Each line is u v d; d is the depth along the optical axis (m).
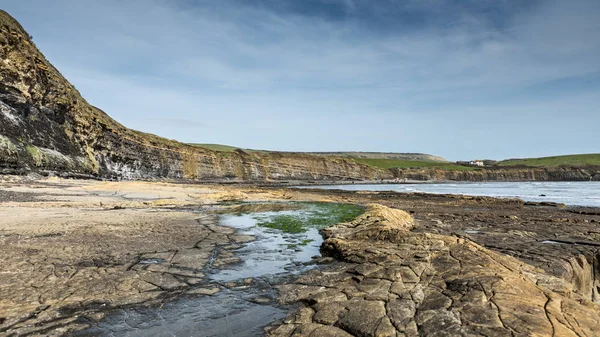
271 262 12.17
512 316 6.30
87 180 43.88
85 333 6.63
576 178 169.00
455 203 41.41
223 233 16.98
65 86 50.78
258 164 117.88
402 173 175.12
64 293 8.29
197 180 90.19
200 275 10.31
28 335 6.40
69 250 11.83
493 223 23.59
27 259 10.56
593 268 14.84
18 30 42.84
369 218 20.02
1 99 37.19
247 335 6.68
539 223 23.67
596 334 5.76
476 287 7.74
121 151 65.12
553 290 8.33
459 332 5.93
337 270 10.72
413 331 6.20
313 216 24.86
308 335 6.42
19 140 37.41
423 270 9.41
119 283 9.16
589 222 24.28
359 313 7.07
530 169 179.50
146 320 7.27
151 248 12.95
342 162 150.38
